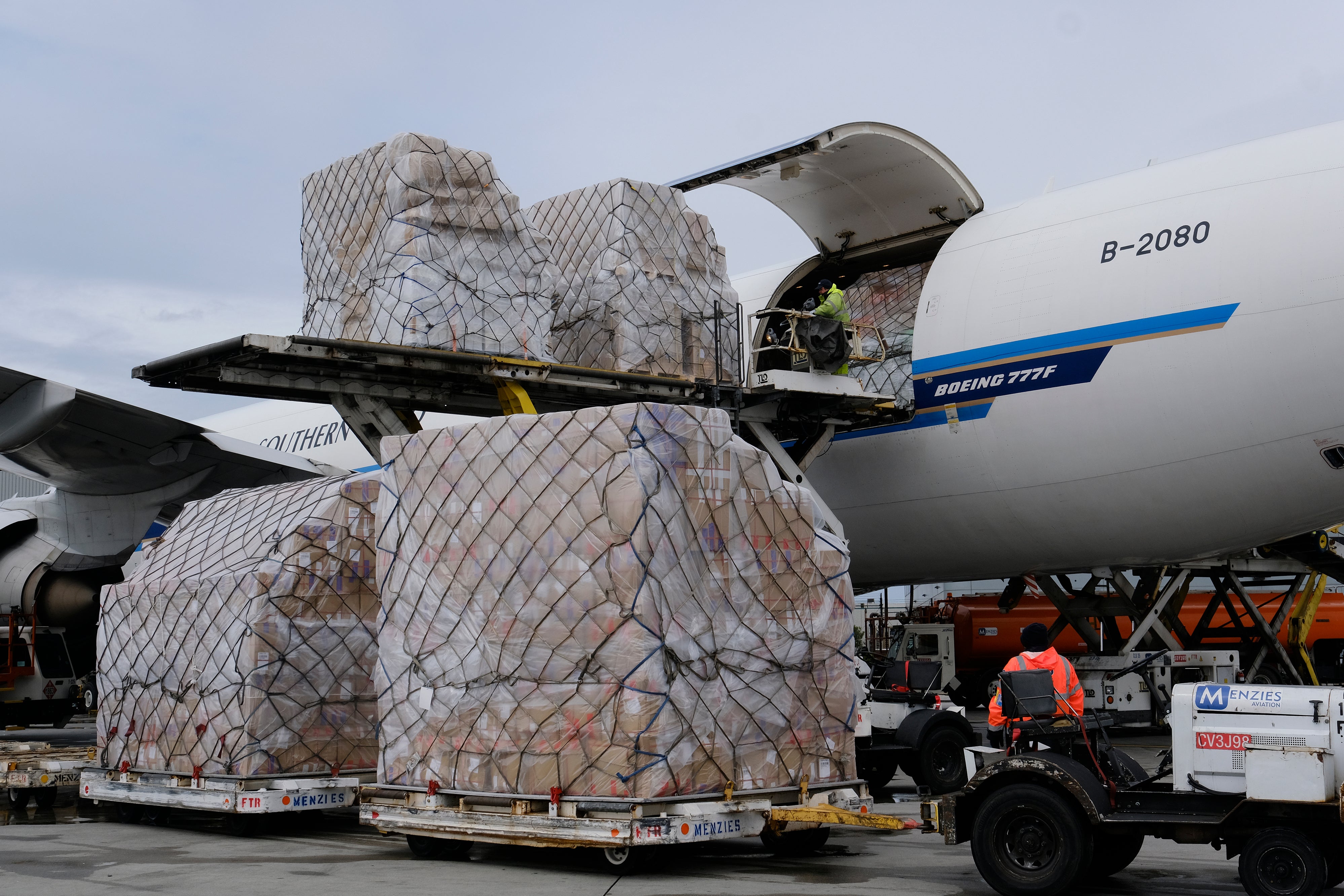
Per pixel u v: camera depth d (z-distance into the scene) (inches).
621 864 357.1
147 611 479.8
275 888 337.4
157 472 775.7
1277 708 314.8
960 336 660.7
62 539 858.1
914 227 737.6
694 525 361.4
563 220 663.1
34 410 635.5
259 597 432.1
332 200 597.6
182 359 532.1
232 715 433.7
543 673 357.1
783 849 404.5
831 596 397.7
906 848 419.5
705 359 647.8
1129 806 324.5
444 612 382.9
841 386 643.5
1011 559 718.5
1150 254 591.8
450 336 545.3
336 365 530.9
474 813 365.4
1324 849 300.4
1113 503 631.2
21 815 523.5
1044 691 346.9
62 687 872.9
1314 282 537.3
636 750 340.2
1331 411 547.5
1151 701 801.6
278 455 754.8
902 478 700.0
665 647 345.1
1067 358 613.0
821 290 652.1
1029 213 671.1
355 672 450.6
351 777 443.8
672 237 646.5
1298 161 562.9
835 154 693.9
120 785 477.7
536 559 361.4
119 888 340.8
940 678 912.9
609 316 620.1
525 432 369.1
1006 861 329.4
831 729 392.8
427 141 556.1
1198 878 360.8
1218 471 589.3
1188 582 866.8
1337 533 950.4
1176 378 576.1
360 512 455.8
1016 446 641.6
